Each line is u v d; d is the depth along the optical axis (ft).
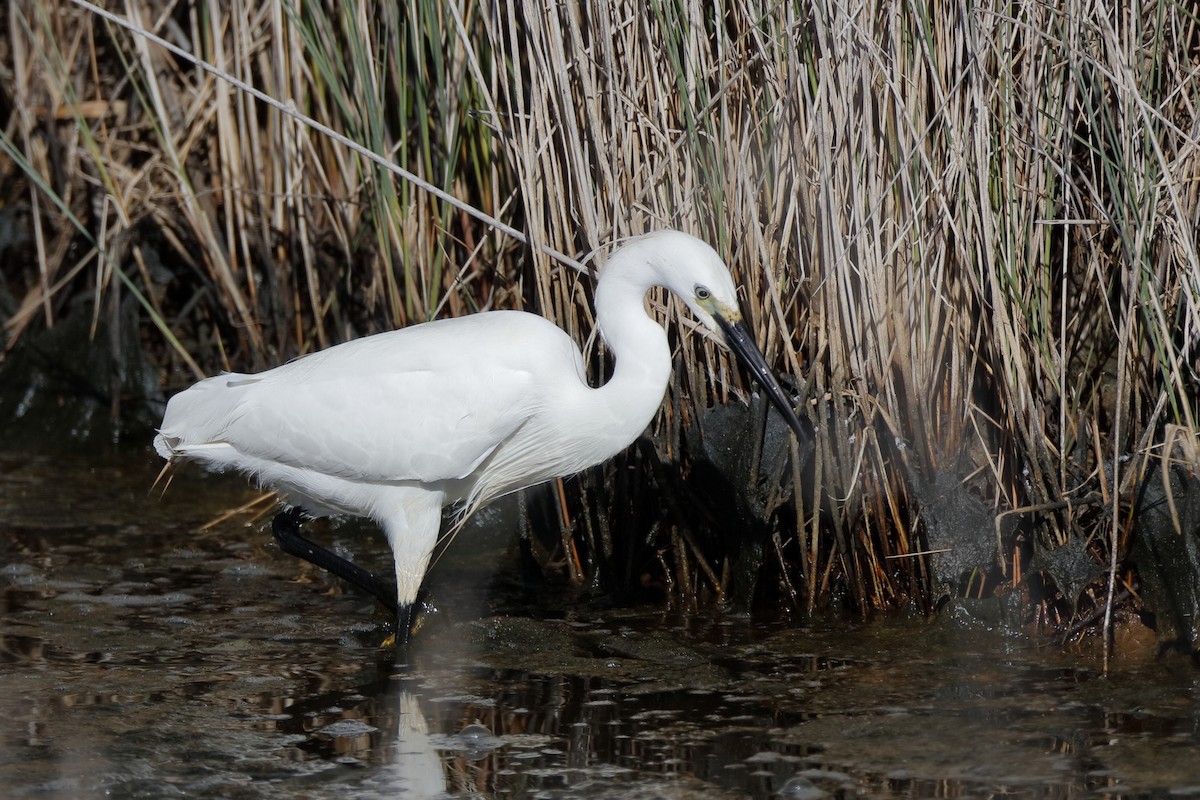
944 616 29.78
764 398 29.91
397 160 36.99
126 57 47.06
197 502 40.60
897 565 31.12
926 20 26.99
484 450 28.63
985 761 22.40
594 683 26.84
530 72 30.25
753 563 31.14
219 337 45.65
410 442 28.32
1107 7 27.73
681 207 29.71
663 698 25.88
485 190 34.86
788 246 29.86
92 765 22.49
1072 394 29.55
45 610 31.27
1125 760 22.26
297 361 30.12
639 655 28.58
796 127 28.50
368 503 29.55
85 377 46.91
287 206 42.39
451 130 34.12
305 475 29.53
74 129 47.19
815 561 31.07
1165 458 25.53
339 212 41.22
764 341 30.01
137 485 42.06
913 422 29.32
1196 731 23.44
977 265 28.43
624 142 29.55
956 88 27.02
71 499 40.50
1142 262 26.61
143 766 22.50
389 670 27.76
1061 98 27.89
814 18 27.35
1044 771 21.90
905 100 27.94
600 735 23.93
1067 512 28.50
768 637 29.73
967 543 29.66
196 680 26.89
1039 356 28.60
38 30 47.44
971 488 30.14
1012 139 27.91
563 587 33.91
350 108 37.04
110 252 45.06
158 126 45.11
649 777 22.03
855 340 28.99
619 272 27.45
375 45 35.29
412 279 35.09
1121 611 28.86
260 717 24.88
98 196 47.52
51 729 24.11
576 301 31.40
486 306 34.76
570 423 28.66
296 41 38.65
